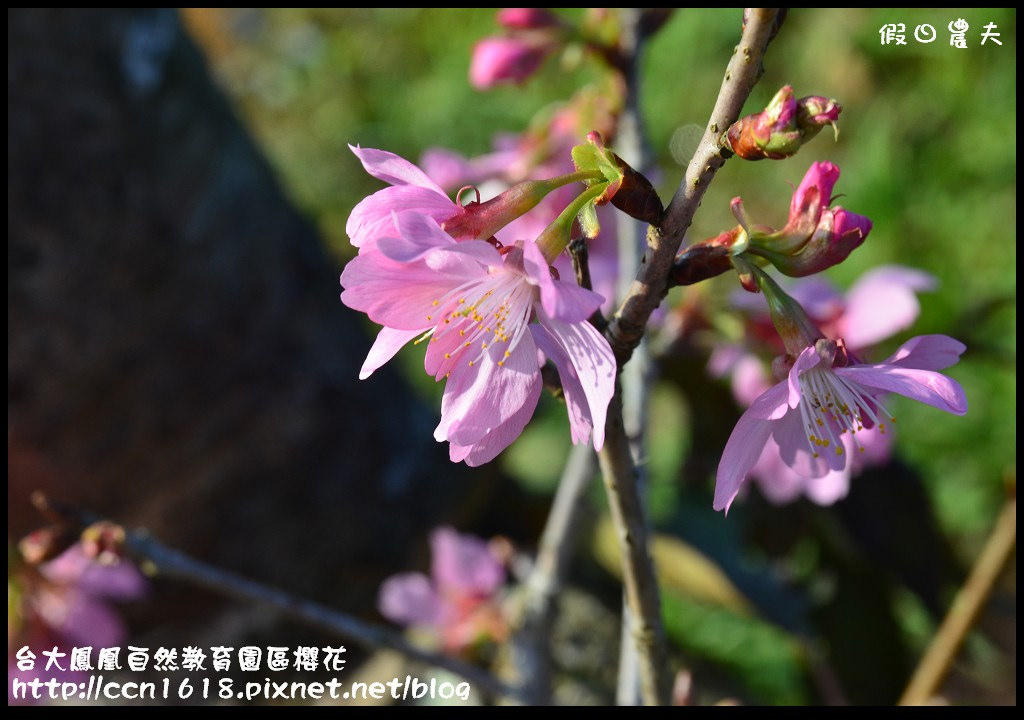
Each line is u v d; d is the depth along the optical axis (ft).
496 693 1.14
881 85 3.19
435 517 2.09
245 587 1.07
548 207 1.21
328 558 1.96
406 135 3.83
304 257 1.95
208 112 1.78
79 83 1.54
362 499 1.98
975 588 1.16
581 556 2.03
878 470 1.59
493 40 1.27
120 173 1.59
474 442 0.84
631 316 0.81
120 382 1.62
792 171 3.16
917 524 1.59
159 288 1.65
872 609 1.62
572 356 0.81
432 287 0.82
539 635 1.43
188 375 1.71
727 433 1.63
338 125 3.94
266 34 4.31
